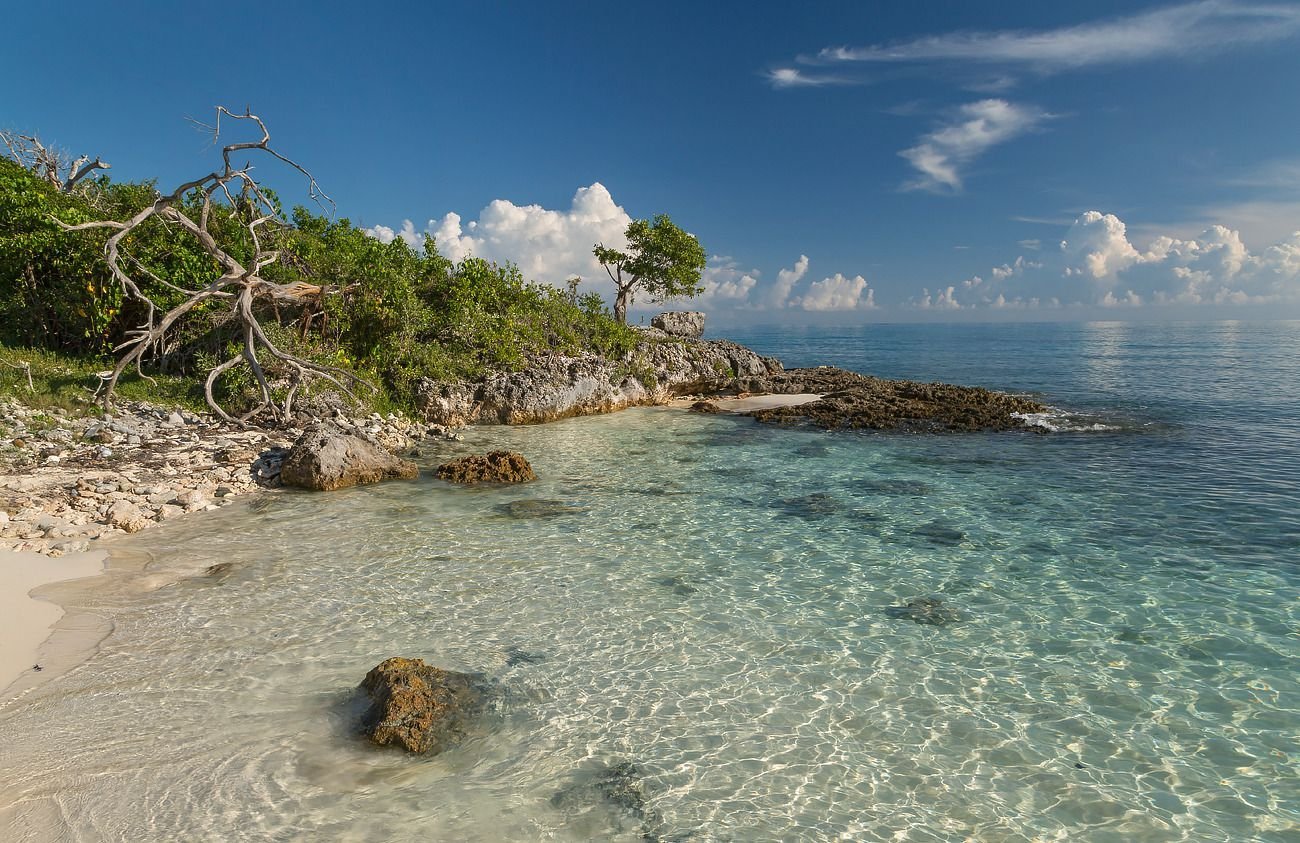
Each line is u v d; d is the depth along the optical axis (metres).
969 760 6.26
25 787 5.68
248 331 20.89
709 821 5.46
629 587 10.37
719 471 18.48
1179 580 10.47
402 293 27.06
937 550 12.05
